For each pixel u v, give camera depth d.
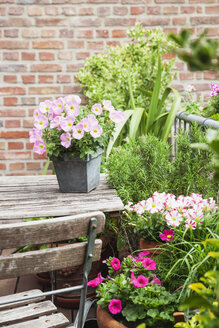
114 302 1.55
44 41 3.58
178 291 1.62
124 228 2.17
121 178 2.20
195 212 1.76
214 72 0.53
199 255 1.65
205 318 0.67
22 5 3.53
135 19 3.61
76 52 3.61
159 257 1.83
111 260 1.78
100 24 3.59
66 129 1.94
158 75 3.08
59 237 1.20
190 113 2.86
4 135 3.66
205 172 2.12
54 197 2.03
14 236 1.14
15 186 2.26
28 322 1.35
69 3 3.55
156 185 2.28
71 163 2.03
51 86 3.63
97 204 1.90
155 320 1.53
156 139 2.34
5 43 3.56
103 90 3.48
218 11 3.62
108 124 2.14
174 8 3.61
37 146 2.03
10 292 2.36
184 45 0.50
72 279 2.21
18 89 3.62
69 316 2.14
